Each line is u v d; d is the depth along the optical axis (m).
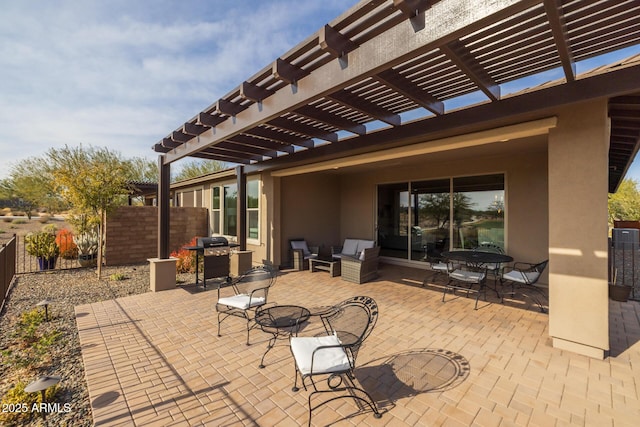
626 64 2.65
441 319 4.31
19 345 3.68
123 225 8.98
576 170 3.24
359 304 2.98
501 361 3.15
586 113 3.17
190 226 11.02
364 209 9.07
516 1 1.58
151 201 20.58
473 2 1.73
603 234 3.10
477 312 4.60
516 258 6.22
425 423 2.25
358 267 6.41
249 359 3.22
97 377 2.87
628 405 2.45
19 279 7.02
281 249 8.16
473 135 4.03
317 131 4.80
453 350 3.39
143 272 7.82
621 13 2.02
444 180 7.35
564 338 3.37
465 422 2.26
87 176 7.06
